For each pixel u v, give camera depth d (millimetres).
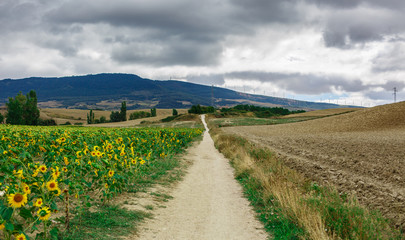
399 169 12914
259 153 17469
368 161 15773
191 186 11172
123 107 143000
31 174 5742
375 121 54156
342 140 29375
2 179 5379
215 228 6668
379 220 6262
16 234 3934
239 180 12562
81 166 7031
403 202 7801
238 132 52312
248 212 8047
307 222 6086
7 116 80625
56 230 4500
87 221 5957
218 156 21344
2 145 10570
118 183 7348
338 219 6105
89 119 142375
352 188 9766
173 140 20625
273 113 179500
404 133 37875
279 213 7258
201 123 106188
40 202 4480
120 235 5625
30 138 13672
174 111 166000
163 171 12867
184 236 6039
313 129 55625
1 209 3881
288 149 23156
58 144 11742
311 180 11430
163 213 7449
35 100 86062
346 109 154625
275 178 10219
